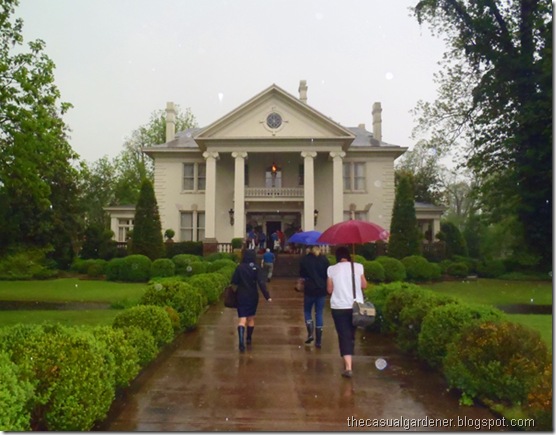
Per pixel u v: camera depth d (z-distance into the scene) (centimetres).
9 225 3231
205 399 639
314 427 541
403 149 3588
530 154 2462
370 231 851
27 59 1680
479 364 609
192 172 3647
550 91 2309
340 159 3316
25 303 1839
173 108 3919
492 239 3931
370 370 793
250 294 950
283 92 3309
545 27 2306
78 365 485
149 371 782
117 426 539
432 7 2545
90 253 3581
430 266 2714
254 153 3541
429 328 762
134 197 6006
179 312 1095
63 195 3556
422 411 593
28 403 442
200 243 3334
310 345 1000
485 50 2530
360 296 766
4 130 1638
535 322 1258
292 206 3525
